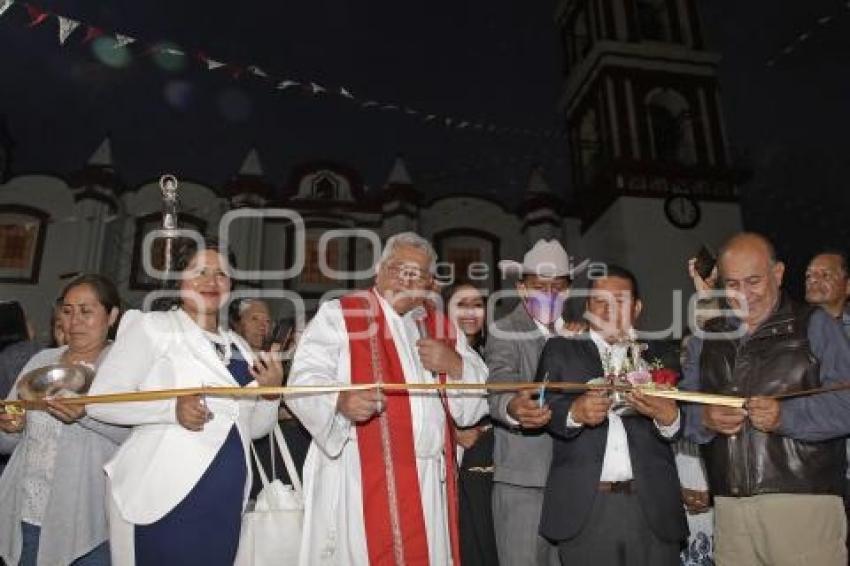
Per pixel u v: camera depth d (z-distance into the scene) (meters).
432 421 3.32
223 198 21.03
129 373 2.94
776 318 3.15
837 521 2.95
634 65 22.12
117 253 20.19
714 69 22.38
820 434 2.87
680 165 20.56
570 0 24.86
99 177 20.48
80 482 3.03
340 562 3.11
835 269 4.00
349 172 21.86
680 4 23.34
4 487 3.10
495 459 3.78
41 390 2.95
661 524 3.18
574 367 3.40
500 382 3.58
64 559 2.92
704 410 3.17
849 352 2.92
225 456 3.00
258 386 3.04
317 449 3.32
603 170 20.45
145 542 2.82
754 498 3.00
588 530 3.21
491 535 3.92
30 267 20.02
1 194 20.42
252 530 3.13
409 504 3.15
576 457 3.28
